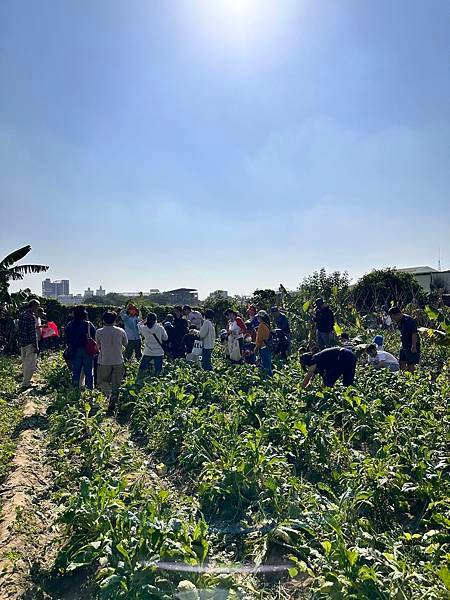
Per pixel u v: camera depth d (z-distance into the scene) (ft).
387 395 29.40
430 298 85.76
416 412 25.81
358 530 15.19
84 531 15.42
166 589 12.38
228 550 15.84
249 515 17.29
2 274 61.93
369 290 94.22
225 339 55.42
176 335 48.55
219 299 89.86
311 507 16.47
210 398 34.04
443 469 19.07
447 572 11.00
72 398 34.01
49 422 30.37
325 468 21.24
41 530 16.83
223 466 19.40
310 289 71.00
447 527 14.60
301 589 13.55
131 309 45.27
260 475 18.83
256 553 15.16
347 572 12.01
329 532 14.73
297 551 14.60
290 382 34.73
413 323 37.17
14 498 18.63
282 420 23.63
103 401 32.73
